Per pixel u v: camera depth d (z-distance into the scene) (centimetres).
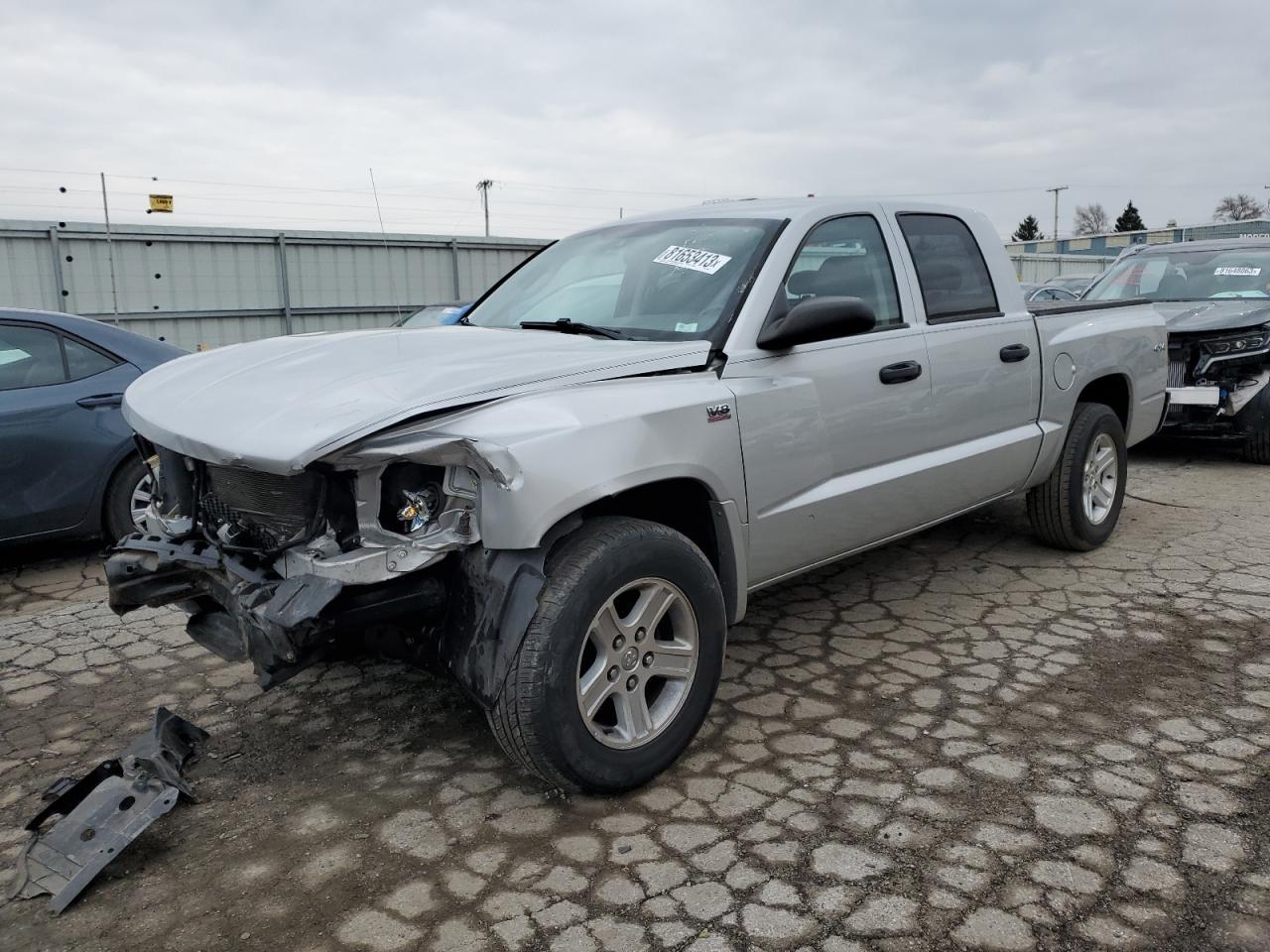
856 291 401
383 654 308
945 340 427
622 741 297
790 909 246
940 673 391
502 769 323
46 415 540
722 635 324
